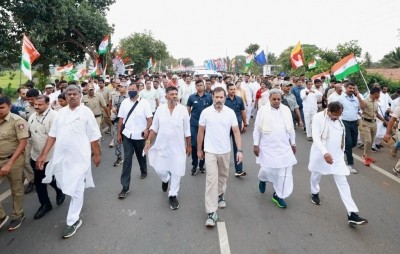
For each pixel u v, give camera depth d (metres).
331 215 4.30
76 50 24.02
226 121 4.24
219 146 4.22
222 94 4.18
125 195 4.98
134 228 3.98
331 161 4.00
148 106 5.49
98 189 5.35
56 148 3.96
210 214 4.04
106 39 17.55
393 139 8.75
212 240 3.68
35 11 15.19
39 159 3.98
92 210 4.52
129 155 5.18
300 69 23.62
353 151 7.95
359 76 20.50
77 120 3.98
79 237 3.78
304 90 9.20
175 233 3.85
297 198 4.91
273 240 3.67
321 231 3.87
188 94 11.09
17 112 5.90
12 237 3.81
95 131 4.20
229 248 3.51
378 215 4.30
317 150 4.35
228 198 4.92
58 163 3.95
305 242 3.62
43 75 20.47
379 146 8.19
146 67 37.78
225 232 3.85
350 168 6.18
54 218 4.31
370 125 6.56
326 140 4.20
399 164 5.92
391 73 29.48
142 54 37.28
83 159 4.01
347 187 4.04
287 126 4.42
